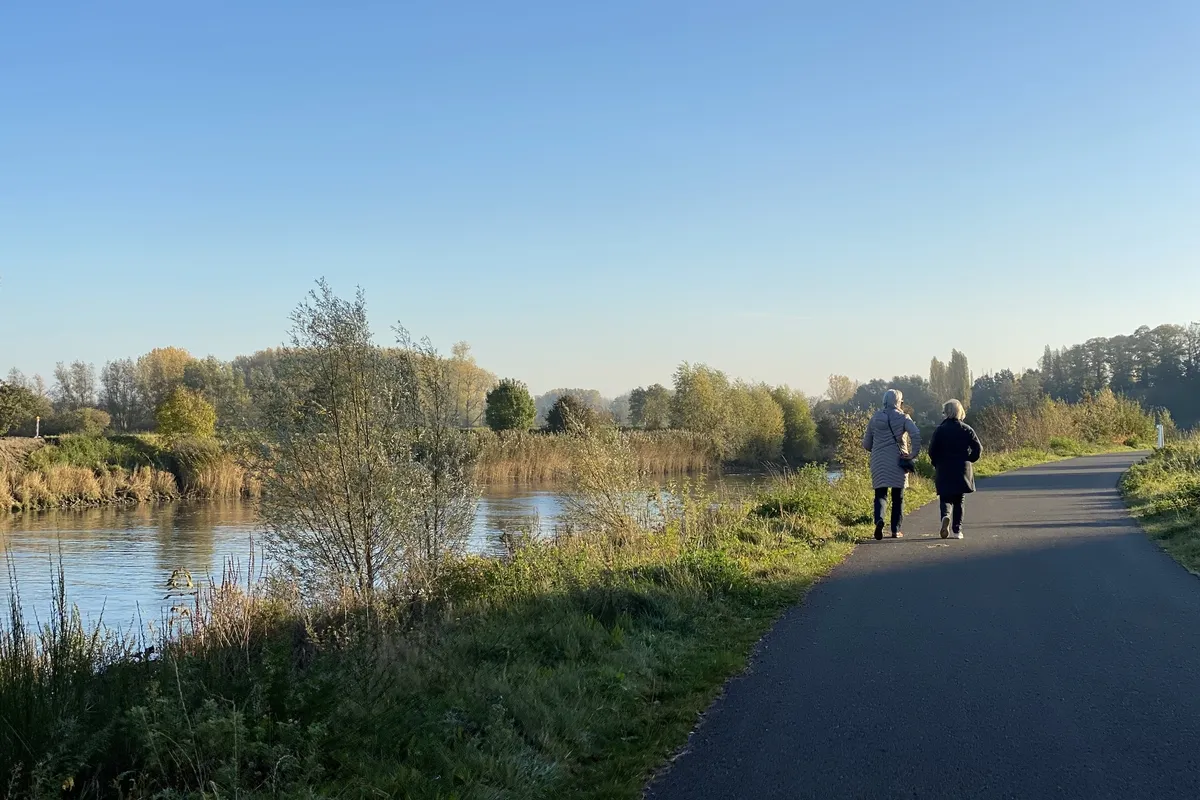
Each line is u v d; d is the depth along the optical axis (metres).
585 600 8.30
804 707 5.40
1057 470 25.39
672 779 4.46
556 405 57.91
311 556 10.48
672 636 7.44
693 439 45.16
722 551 11.02
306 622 8.29
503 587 9.46
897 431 12.32
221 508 30.84
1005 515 14.66
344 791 4.38
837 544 11.92
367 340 11.07
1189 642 6.45
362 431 10.82
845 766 4.45
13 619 5.95
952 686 5.63
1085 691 5.42
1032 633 6.85
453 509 11.91
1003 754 4.49
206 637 7.80
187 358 89.75
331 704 5.13
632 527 13.95
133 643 8.23
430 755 4.81
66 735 4.39
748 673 6.25
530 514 25.03
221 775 4.20
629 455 15.27
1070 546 11.05
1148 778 4.14
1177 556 10.09
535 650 7.00
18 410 38.72
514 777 4.55
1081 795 3.98
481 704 5.52
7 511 29.03
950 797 4.03
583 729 5.30
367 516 10.54
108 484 33.16
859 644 6.80
